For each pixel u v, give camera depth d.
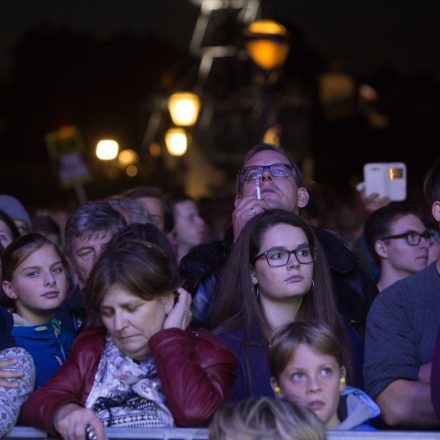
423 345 5.53
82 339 5.27
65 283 6.35
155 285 4.99
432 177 6.00
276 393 5.04
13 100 74.69
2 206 9.52
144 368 5.09
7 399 5.07
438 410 5.12
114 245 5.14
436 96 60.38
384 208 7.86
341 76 56.28
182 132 31.28
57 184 47.75
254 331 5.66
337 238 6.86
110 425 4.99
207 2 43.19
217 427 4.06
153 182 39.69
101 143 31.30
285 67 53.50
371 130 58.09
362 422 5.06
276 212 5.79
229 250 6.92
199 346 5.20
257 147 7.05
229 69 42.59
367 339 5.64
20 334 6.15
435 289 5.59
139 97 74.12
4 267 6.29
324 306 5.80
